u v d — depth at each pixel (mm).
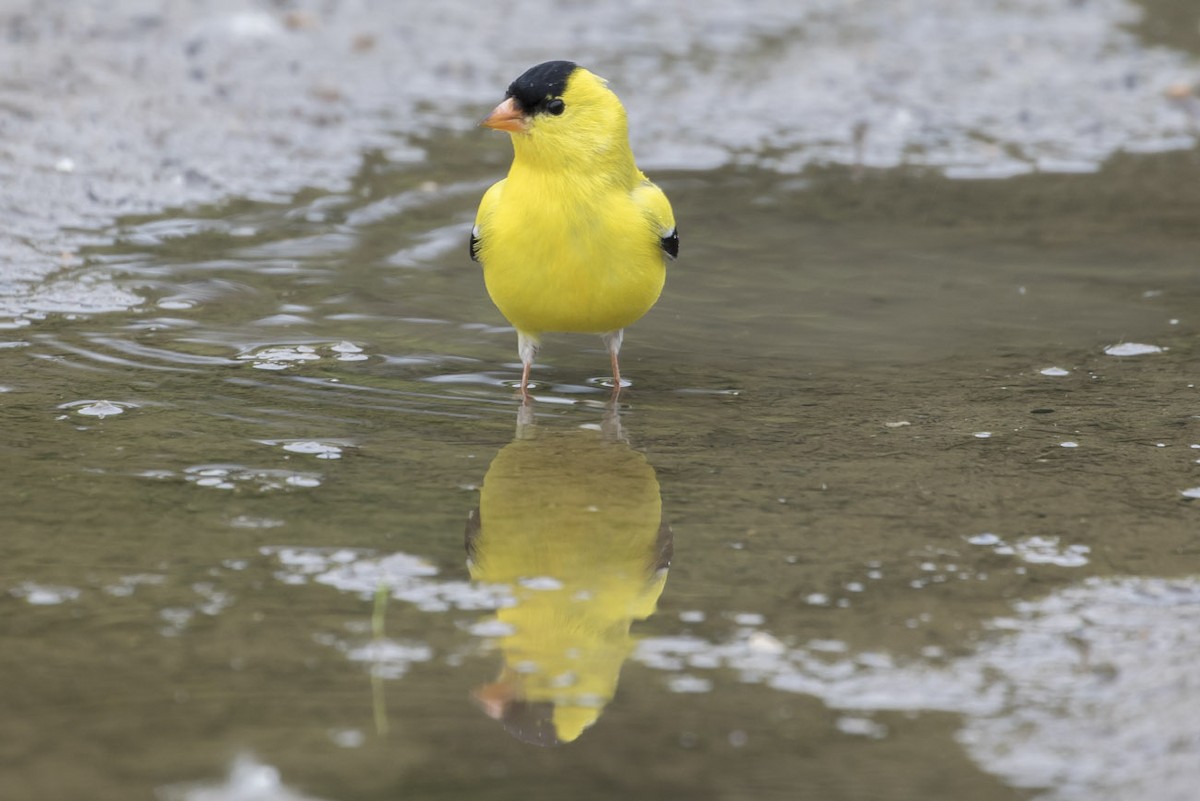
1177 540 8672
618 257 10859
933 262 15102
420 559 8312
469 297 13883
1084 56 22812
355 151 18078
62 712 6602
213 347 12234
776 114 20188
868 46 23047
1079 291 14211
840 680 7051
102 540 8438
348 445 10180
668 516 9031
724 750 6434
